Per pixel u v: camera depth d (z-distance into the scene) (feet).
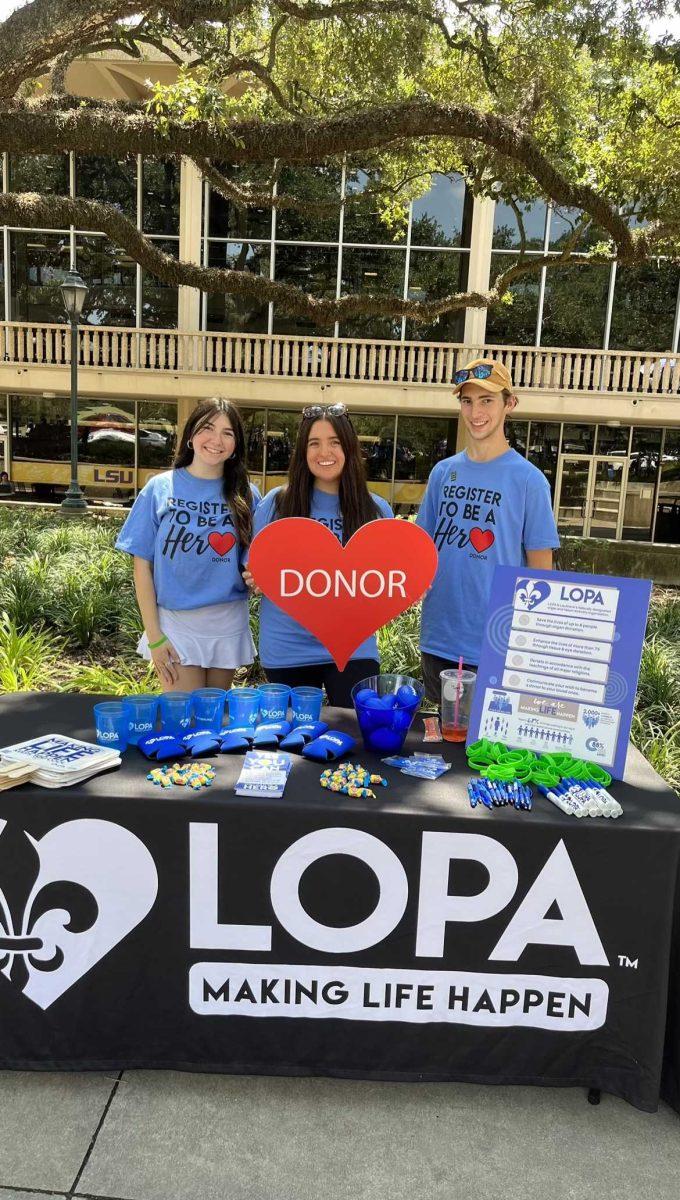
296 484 9.10
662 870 5.98
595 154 22.95
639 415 50.44
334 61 25.98
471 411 9.31
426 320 25.76
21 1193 5.41
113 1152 5.76
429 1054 6.38
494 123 17.99
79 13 14.46
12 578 20.45
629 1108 6.38
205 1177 5.58
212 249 51.90
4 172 51.62
